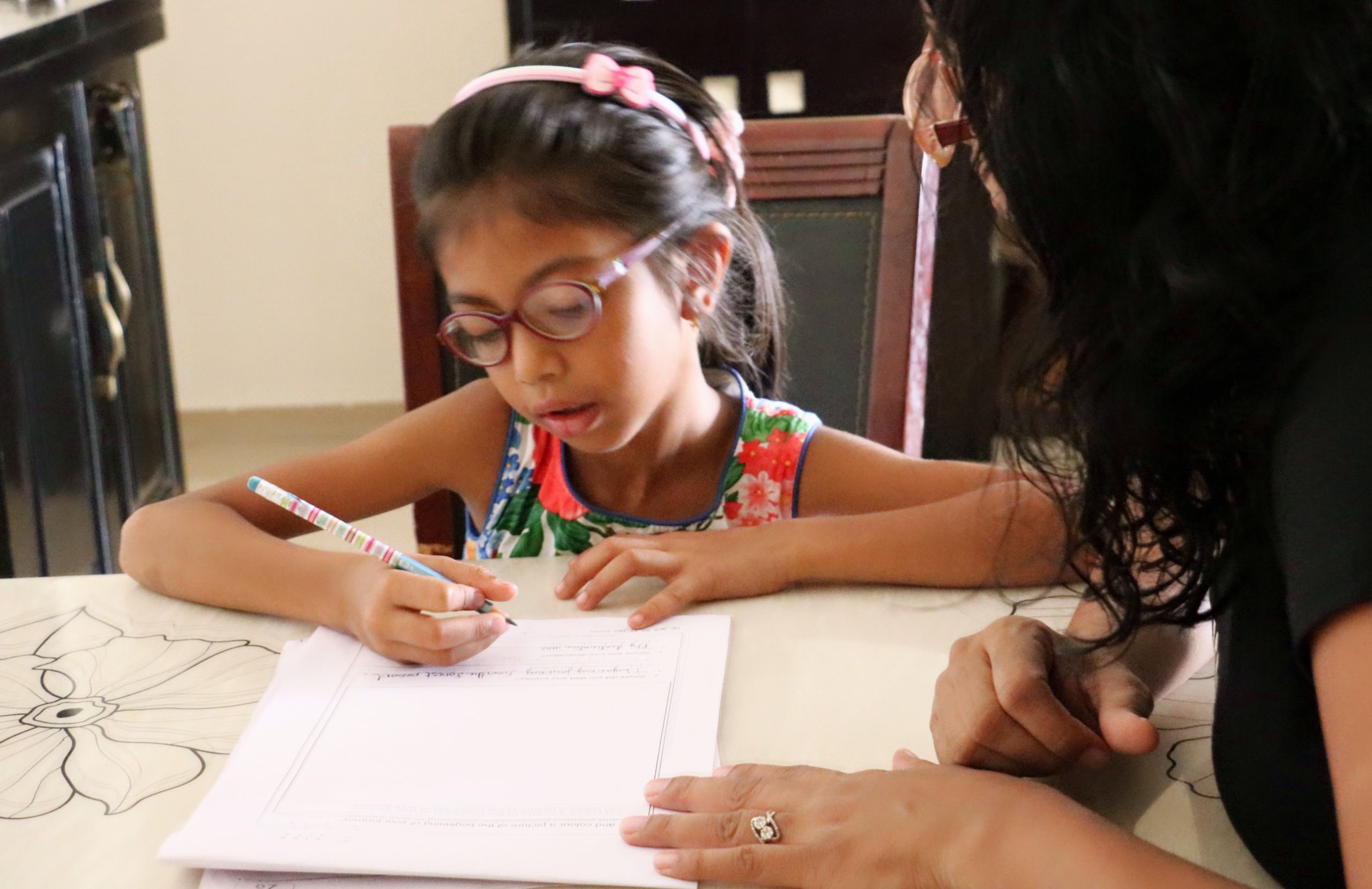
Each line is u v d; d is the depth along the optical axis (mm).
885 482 1223
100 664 867
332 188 3199
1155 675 774
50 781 725
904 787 630
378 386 3379
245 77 3105
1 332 1665
